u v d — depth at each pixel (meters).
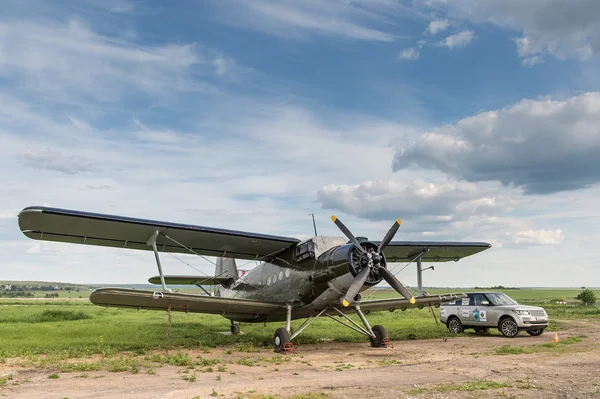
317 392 6.59
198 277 17.47
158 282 17.75
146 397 6.30
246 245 13.84
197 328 19.03
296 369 9.05
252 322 16.00
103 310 33.97
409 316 26.84
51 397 6.34
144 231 12.48
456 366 9.03
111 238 12.83
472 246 16.36
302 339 14.73
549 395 6.25
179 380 7.72
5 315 25.05
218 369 8.86
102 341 13.04
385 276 12.09
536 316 15.56
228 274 18.09
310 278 12.74
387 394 6.41
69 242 12.78
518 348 11.52
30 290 166.75
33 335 15.34
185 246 13.76
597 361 9.41
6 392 6.73
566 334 16.23
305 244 13.15
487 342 14.12
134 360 9.84
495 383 7.00
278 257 14.63
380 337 12.95
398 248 15.64
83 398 6.27
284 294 13.84
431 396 6.27
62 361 9.88
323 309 13.18
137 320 23.31
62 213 10.98
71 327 18.61
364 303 13.95
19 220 11.22
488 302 16.47
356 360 10.34
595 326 19.06
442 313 18.12
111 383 7.43
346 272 11.80
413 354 11.32
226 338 15.16
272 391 6.71
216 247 14.04
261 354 11.48
